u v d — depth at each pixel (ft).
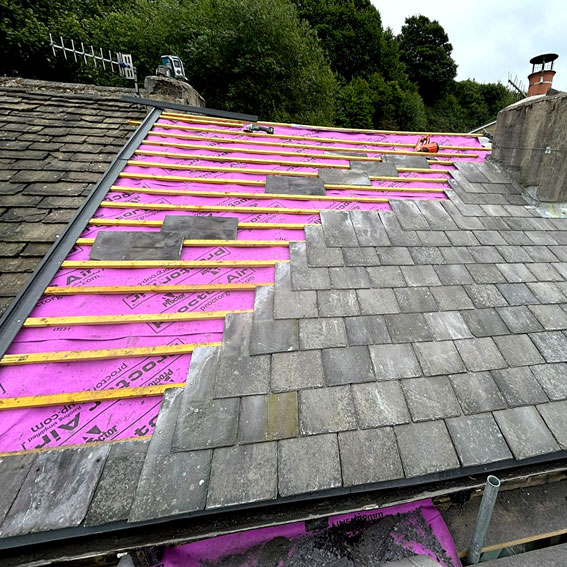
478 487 7.05
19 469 5.45
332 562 6.63
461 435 6.53
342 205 13.06
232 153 15.90
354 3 94.73
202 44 35.60
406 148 19.11
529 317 9.13
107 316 7.98
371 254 10.41
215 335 8.05
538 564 7.04
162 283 9.13
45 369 7.09
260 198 12.83
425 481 6.01
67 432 6.23
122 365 7.29
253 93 40.45
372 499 6.01
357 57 89.86
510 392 7.36
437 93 114.32
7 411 6.38
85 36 35.83
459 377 7.51
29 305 7.97
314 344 7.79
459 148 19.10
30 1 34.83
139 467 5.59
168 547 6.64
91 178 12.24
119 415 6.51
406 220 11.94
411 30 114.52
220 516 5.58
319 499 5.90
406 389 7.16
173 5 36.47
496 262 10.75
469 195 13.80
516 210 13.29
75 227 10.13
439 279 9.86
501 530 7.68
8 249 9.23
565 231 12.54
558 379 7.75
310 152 17.16
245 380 6.97
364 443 6.22
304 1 86.28
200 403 6.54
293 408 6.63
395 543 6.99
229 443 6.01
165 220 10.94
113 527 5.04
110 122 16.14
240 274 9.59
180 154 14.42
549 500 8.28
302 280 9.34
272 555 6.72
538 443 6.56
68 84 18.89
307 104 45.19
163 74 21.02
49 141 13.89
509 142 15.14
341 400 6.83
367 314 8.62
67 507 5.08
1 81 17.93
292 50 40.16
